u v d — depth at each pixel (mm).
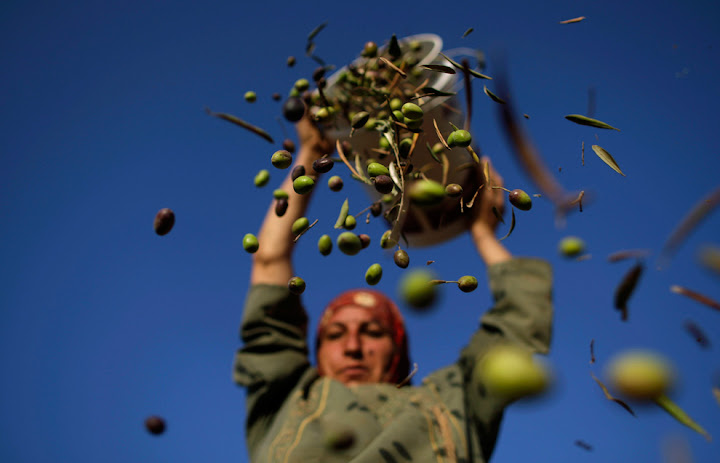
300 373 2270
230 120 1717
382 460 1821
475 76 1308
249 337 2367
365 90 1672
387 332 2398
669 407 1044
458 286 1354
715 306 1202
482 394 1993
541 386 1278
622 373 1098
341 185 1374
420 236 2223
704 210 1224
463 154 2055
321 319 2588
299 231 1342
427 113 1952
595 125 1322
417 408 2039
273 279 2422
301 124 2301
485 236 2277
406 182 1334
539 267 2215
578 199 1345
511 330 2088
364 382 2273
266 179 1681
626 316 1368
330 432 1931
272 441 2020
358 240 1331
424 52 2205
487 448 2039
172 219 1511
